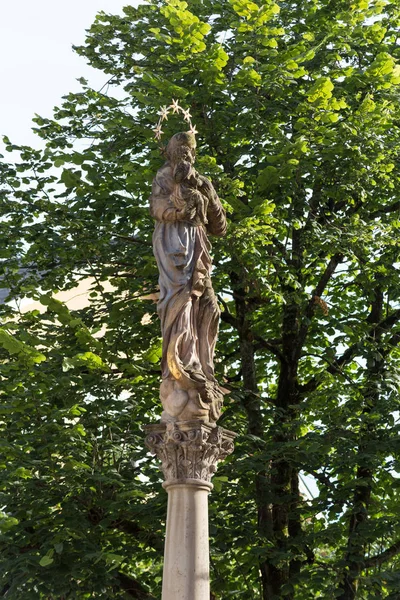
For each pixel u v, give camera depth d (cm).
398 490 2455
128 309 2367
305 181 2538
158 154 2319
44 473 2114
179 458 1345
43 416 2164
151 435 1370
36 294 2280
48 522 2077
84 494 2112
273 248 2497
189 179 1409
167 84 2320
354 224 2438
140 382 2267
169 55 2461
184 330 1379
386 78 2545
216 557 2245
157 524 2100
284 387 2608
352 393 2500
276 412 2412
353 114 2477
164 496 2102
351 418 2362
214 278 2389
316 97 2353
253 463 2216
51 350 2219
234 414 2447
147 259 2270
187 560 1311
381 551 2430
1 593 1978
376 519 2277
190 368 1371
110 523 2142
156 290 2389
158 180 1427
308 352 2828
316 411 2541
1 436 2155
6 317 2456
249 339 2548
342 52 2716
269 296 2388
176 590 1298
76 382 2161
